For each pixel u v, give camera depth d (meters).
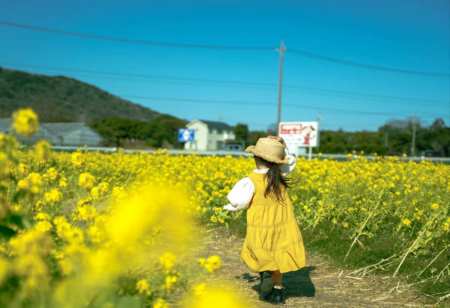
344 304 4.16
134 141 58.53
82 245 1.75
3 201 1.70
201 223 6.68
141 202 1.49
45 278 1.58
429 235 5.16
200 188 7.24
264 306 3.97
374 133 56.41
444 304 4.13
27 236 1.67
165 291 1.93
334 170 9.49
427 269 4.95
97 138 57.75
